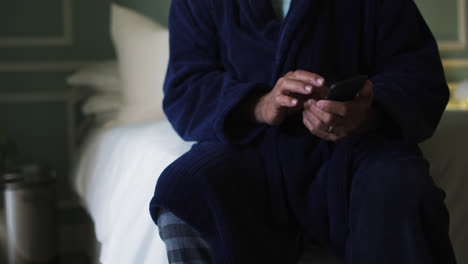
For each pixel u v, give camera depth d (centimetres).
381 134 95
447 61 300
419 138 93
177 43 118
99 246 177
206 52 116
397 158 83
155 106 190
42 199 205
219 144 98
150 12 254
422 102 95
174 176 86
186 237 84
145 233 99
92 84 219
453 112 131
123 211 113
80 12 245
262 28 107
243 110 99
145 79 192
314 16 102
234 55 108
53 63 242
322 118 87
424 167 82
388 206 76
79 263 224
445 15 306
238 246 81
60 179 245
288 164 92
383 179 78
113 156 152
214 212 82
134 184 116
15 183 198
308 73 88
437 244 77
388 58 104
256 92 99
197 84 107
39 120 242
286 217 90
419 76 98
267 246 85
